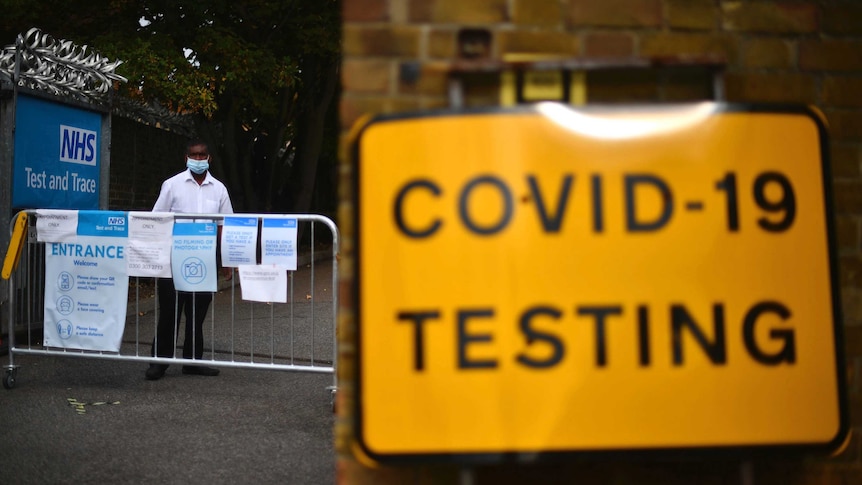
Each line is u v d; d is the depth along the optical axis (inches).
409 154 84.8
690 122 85.6
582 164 84.7
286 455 188.5
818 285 86.0
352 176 85.3
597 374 83.7
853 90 101.3
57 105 331.9
